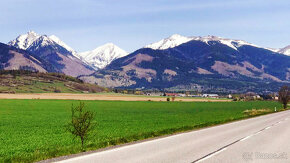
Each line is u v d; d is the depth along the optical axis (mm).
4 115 58625
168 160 13328
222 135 23672
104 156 14297
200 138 21672
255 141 19969
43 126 37562
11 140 23766
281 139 21031
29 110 74875
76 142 21875
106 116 57781
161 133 25516
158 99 187500
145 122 42938
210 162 12984
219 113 70188
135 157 14023
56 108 83500
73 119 18500
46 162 13078
